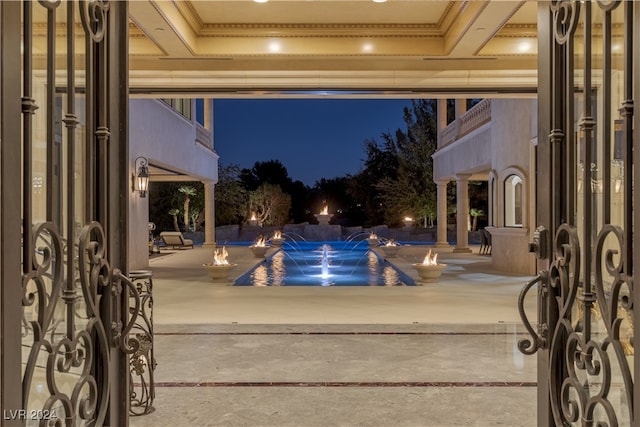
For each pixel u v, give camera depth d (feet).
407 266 42.04
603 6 5.49
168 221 92.38
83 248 5.47
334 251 67.36
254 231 88.53
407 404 11.09
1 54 4.05
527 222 35.99
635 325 4.58
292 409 10.82
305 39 25.11
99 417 5.82
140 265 42.09
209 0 21.90
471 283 31.68
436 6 22.45
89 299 5.61
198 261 48.57
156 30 21.43
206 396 11.59
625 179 4.91
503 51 24.82
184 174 61.21
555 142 6.44
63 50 7.23
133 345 10.54
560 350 6.41
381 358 14.61
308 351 15.42
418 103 95.30
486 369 13.55
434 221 98.48
